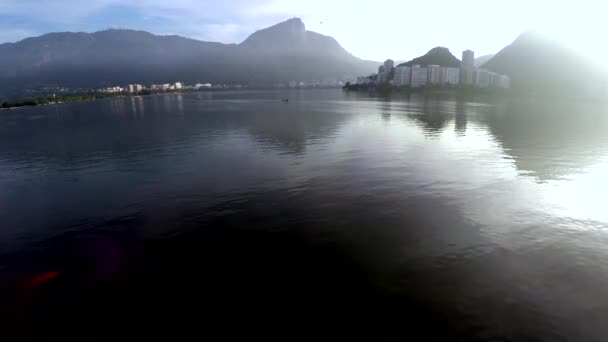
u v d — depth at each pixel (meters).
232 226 20.25
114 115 101.56
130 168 34.72
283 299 13.80
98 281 15.36
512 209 22.39
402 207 22.64
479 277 14.89
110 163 37.44
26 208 24.34
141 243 18.61
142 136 56.09
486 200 23.95
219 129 61.75
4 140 57.72
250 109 109.69
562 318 12.44
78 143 51.53
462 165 33.41
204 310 13.32
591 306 13.02
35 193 27.72
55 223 21.58
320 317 12.76
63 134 62.50
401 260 16.28
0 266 16.81
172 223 20.94
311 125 65.25
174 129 63.69
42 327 12.75
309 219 20.94
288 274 15.41
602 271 15.27
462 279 14.74
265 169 32.56
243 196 25.17
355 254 16.88
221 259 16.80
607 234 18.84
